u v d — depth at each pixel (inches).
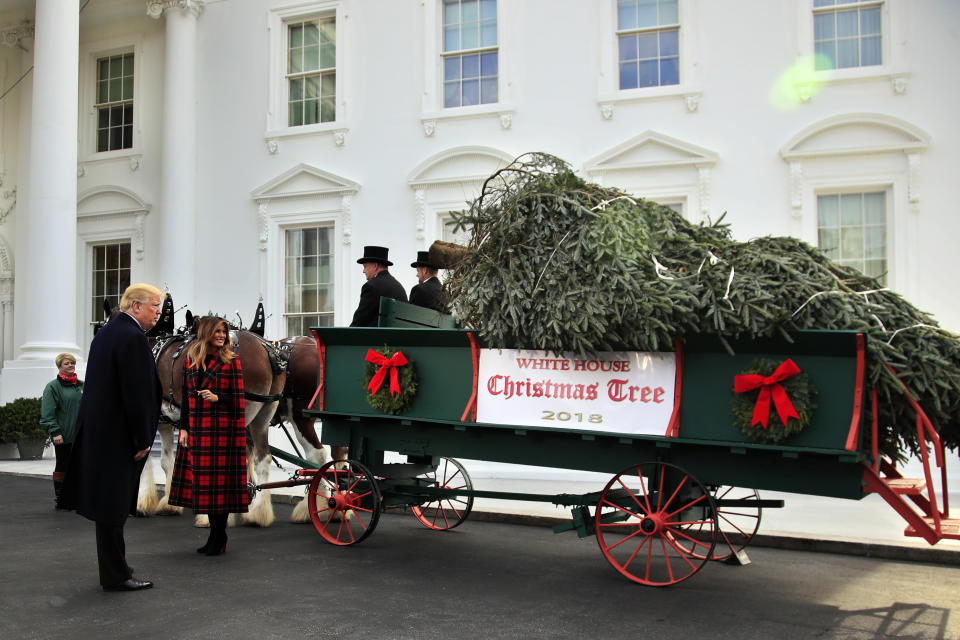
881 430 214.8
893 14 449.7
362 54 567.5
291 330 585.6
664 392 220.5
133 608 203.0
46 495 420.2
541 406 238.7
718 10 482.9
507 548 287.3
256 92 598.9
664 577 243.6
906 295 439.8
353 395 279.9
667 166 486.0
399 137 554.3
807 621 197.3
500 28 530.0
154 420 218.5
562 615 200.4
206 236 605.6
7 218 702.5
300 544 288.4
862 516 339.0
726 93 478.9
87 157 657.0
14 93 697.0
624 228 225.8
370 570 248.4
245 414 294.5
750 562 267.0
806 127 458.6
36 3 593.9
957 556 267.6
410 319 291.4
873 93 452.4
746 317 199.2
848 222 458.6
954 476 409.7
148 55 641.0
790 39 468.8
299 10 586.6
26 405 560.4
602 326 215.5
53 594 216.5
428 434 266.8
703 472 221.0
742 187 472.7
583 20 511.5
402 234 549.3
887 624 195.6
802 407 198.7
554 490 410.6
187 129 608.1
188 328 355.9
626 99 499.2
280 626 188.7
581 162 507.5
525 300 229.6
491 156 527.2
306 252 584.7
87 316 655.8
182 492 268.2
